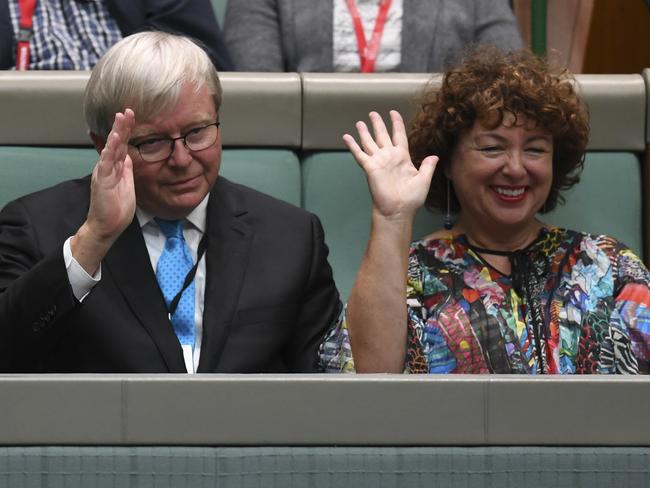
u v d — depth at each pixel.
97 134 6.50
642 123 8.18
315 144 8.08
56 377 3.96
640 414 3.99
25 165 7.75
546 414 3.99
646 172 8.23
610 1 12.13
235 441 3.98
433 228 7.89
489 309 6.89
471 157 7.14
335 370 6.45
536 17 10.97
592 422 3.99
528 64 7.27
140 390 3.96
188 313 6.40
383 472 3.99
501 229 7.15
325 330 6.71
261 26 9.80
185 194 6.33
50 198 6.63
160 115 6.20
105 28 9.23
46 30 9.12
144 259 6.40
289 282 6.54
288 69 9.80
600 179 8.13
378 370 6.32
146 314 6.27
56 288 5.59
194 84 6.27
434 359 6.75
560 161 7.44
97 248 5.68
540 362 6.75
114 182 5.68
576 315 6.86
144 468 3.96
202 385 3.97
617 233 8.07
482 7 9.97
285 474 3.98
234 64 9.77
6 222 6.56
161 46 6.30
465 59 7.47
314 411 3.98
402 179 6.46
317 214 8.00
